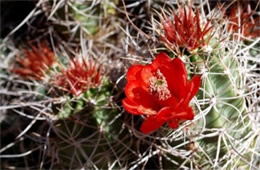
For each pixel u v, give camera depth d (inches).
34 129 22.1
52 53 22.0
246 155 17.8
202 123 16.6
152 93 15.3
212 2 21.3
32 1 24.4
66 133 18.4
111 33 21.8
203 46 16.5
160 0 20.7
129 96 15.4
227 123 16.8
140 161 17.7
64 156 19.0
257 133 17.7
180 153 17.1
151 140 17.7
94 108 17.9
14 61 23.2
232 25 18.7
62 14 21.5
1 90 22.8
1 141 22.6
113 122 18.0
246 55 18.3
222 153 17.1
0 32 25.0
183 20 16.8
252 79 18.0
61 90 18.7
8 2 24.9
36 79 22.3
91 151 18.3
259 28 19.9
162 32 17.5
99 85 18.2
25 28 24.4
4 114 22.8
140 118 17.7
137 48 18.5
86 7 21.3
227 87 16.6
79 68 18.4
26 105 20.0
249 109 17.8
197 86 14.7
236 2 21.1
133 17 21.8
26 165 21.4
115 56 21.1
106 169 18.5
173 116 14.7
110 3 21.4
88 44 21.8
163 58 15.6
